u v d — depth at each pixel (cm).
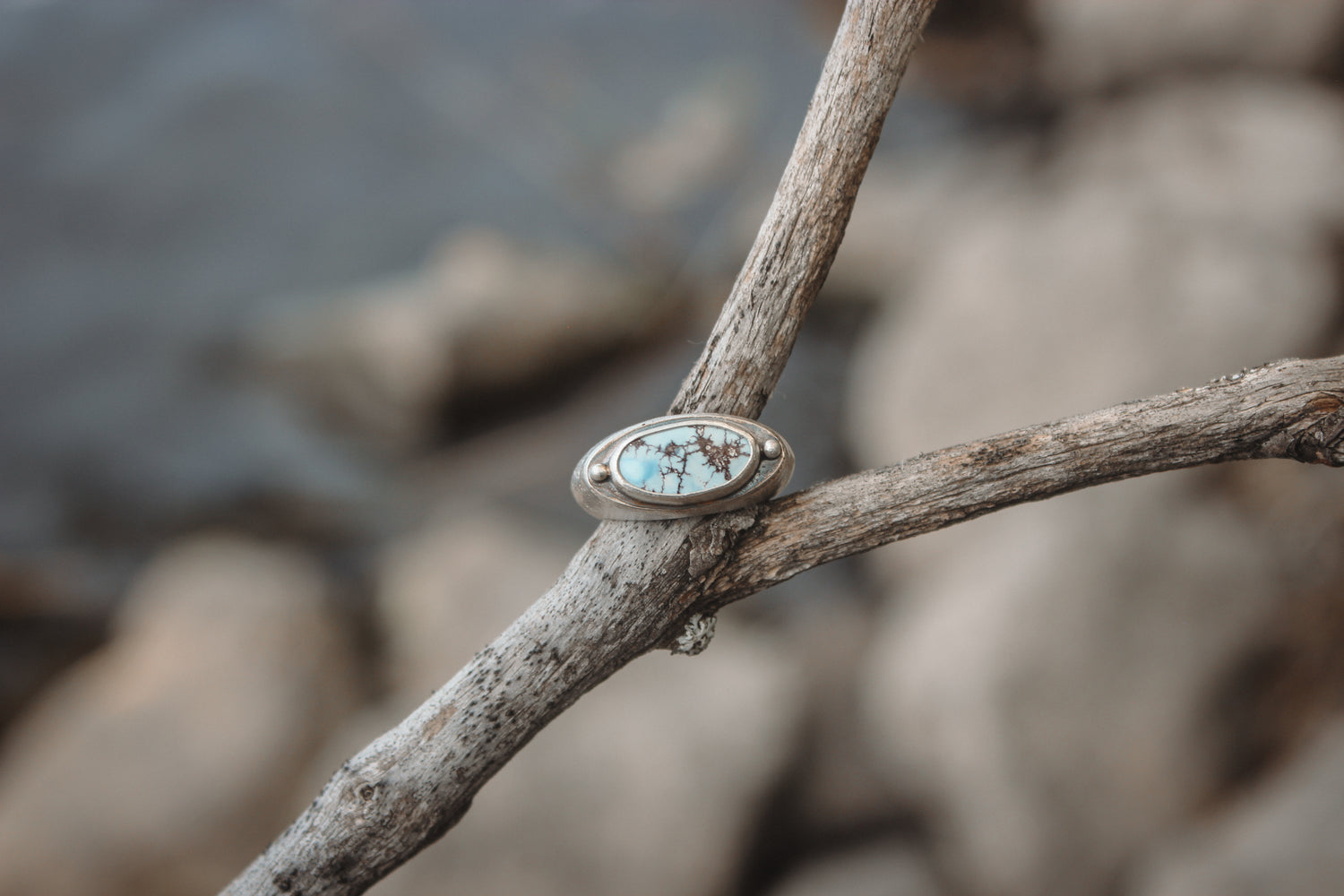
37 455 148
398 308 154
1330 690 81
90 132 193
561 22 210
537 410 151
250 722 100
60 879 92
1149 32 139
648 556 37
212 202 182
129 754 98
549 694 37
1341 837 67
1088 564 88
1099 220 120
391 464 147
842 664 105
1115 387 107
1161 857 77
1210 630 84
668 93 193
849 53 37
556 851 83
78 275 171
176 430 151
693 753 89
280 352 157
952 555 105
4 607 125
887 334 138
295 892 37
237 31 212
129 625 122
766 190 171
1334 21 132
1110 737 82
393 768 37
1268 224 113
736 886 88
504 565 116
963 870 85
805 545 37
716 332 38
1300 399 36
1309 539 86
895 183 162
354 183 185
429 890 82
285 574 121
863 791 94
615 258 168
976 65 162
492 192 182
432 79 200
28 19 212
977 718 86
